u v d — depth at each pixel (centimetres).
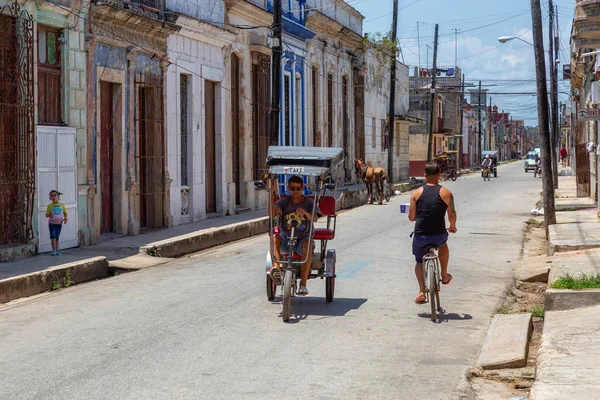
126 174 2083
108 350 859
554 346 831
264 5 3106
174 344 884
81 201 1862
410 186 5212
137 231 2116
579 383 682
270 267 1120
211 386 719
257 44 2972
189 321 1012
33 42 1655
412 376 763
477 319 1045
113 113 2058
